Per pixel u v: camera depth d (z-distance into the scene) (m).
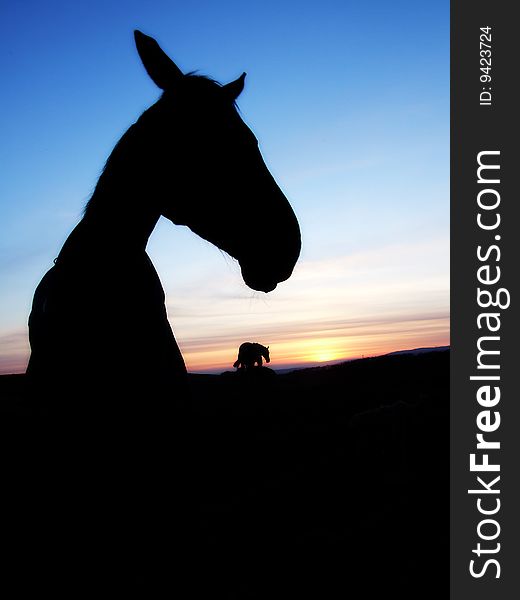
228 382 13.24
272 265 1.73
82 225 1.71
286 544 4.10
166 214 1.80
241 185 1.70
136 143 1.72
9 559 1.55
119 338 1.57
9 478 1.67
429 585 3.36
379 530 4.34
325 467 6.55
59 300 1.65
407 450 6.71
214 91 1.80
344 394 11.46
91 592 1.46
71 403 1.56
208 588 1.56
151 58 1.78
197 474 1.67
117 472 1.51
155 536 1.50
